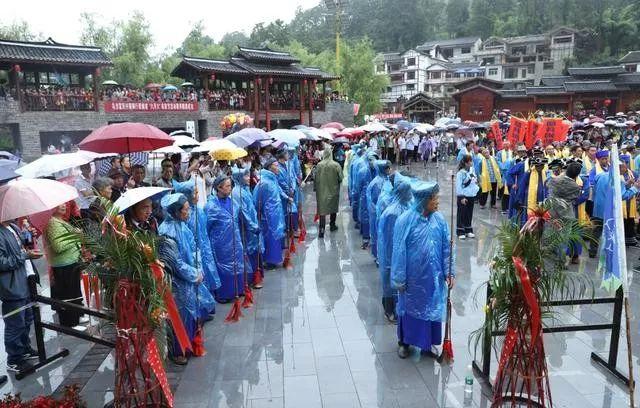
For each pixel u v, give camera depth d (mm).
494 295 3928
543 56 58656
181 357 5250
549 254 3855
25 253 5559
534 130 15438
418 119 49250
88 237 3820
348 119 36531
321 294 7219
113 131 6762
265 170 8227
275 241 8367
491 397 4562
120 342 3805
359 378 4930
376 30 82000
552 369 5035
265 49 31656
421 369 5090
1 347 5895
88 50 24344
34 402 3838
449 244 5098
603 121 28797
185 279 5117
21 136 22422
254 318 6406
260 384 4855
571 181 7875
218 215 6801
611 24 58281
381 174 8289
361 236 10688
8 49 21938
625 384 4742
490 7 80625
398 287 5031
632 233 9625
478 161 13641
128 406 3896
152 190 4820
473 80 44406
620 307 4793
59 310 6164
